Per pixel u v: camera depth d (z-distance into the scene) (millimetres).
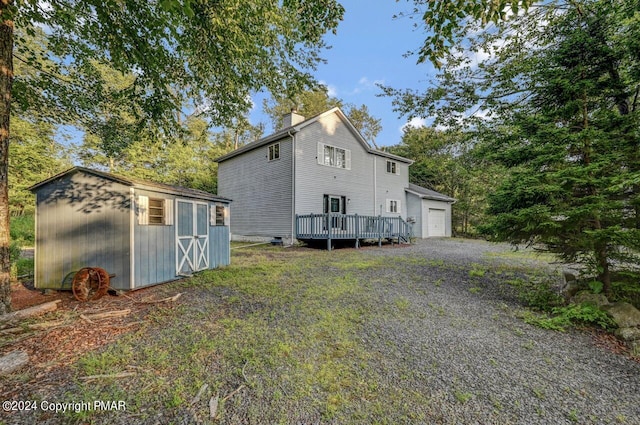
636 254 4184
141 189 5520
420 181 24859
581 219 4211
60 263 5582
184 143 7148
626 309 3834
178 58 5570
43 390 2365
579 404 2326
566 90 4504
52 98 6605
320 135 13953
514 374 2744
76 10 4816
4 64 3971
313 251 11102
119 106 7207
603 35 4332
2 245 3990
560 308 4254
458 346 3287
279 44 5656
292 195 12766
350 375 2660
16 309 4379
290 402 2271
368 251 11172
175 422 2041
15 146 14195
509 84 6039
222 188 17266
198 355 2967
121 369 2695
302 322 3867
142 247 5508
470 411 2211
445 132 7969
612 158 4074
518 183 4609
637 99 4621
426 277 6562
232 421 2062
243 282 5969
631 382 2654
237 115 6727
